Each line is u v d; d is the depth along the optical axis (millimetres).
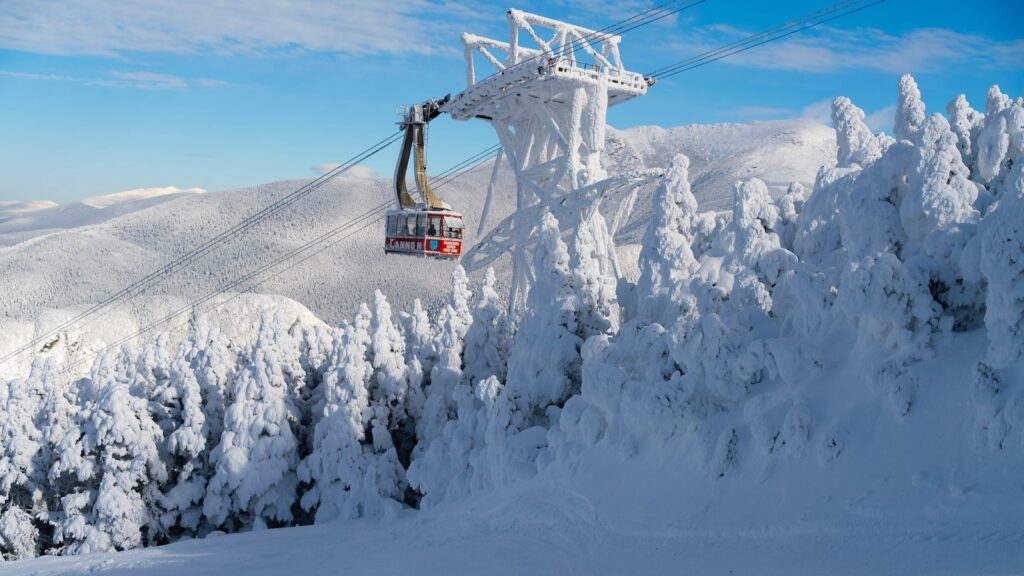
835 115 29141
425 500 34281
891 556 14344
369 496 41125
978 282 17844
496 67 58719
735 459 20312
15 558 48469
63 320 156625
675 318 27469
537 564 21016
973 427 15539
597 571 19172
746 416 21047
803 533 16609
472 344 45844
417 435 45875
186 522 47062
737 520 18594
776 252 25000
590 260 34500
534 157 60875
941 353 17344
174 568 32469
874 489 16312
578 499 24203
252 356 48750
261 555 31984
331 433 43625
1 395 57781
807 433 18594
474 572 21812
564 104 58969
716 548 18000
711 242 30922
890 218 20219
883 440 17109
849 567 14570
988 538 13578
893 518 15352
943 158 19312
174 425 49469
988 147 20344
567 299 33500
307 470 44438
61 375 134125
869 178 20750
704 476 20828
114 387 47250
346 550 29625
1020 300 15297
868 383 17906
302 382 52719
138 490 47531
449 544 25875
